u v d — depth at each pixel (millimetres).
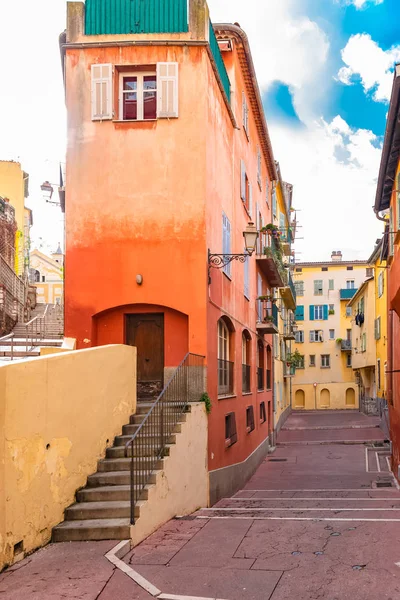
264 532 8195
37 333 17703
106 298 13133
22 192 33750
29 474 7141
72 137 13422
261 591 5840
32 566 6598
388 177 15859
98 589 5891
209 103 13688
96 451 9438
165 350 13219
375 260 34062
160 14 13359
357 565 6484
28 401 7188
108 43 13266
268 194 28062
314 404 56312
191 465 11156
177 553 7270
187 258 13023
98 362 9680
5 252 23875
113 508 8070
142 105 13695
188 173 13188
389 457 22453
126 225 13211
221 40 17172
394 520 8586
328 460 22812
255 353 21500
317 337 58844
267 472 20234
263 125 22812
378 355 36344
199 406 12055
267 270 24062
